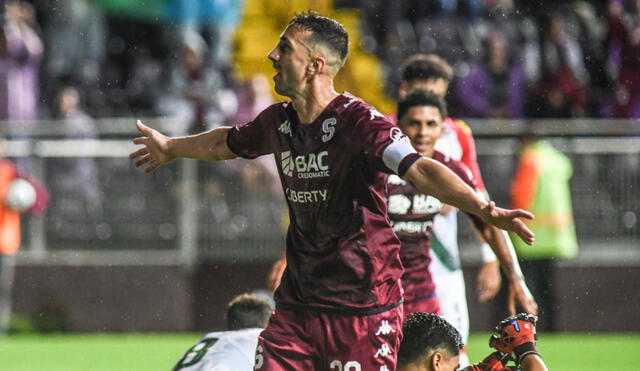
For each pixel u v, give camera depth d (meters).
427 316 15.41
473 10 48.38
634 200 41.41
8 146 41.44
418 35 48.47
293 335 15.48
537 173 38.84
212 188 41.78
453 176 14.07
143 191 41.84
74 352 36.34
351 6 49.62
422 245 20.39
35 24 49.66
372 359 15.32
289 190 15.48
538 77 44.97
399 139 14.59
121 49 50.47
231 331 18.62
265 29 50.00
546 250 39.00
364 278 15.21
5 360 34.53
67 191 41.81
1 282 40.78
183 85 45.62
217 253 41.72
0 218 39.41
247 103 43.88
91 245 41.88
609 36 47.00
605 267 41.31
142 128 16.83
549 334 40.91
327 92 15.16
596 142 41.44
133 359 34.62
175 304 41.84
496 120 41.88
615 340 39.47
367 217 15.17
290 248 15.69
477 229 20.53
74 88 47.25
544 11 48.09
